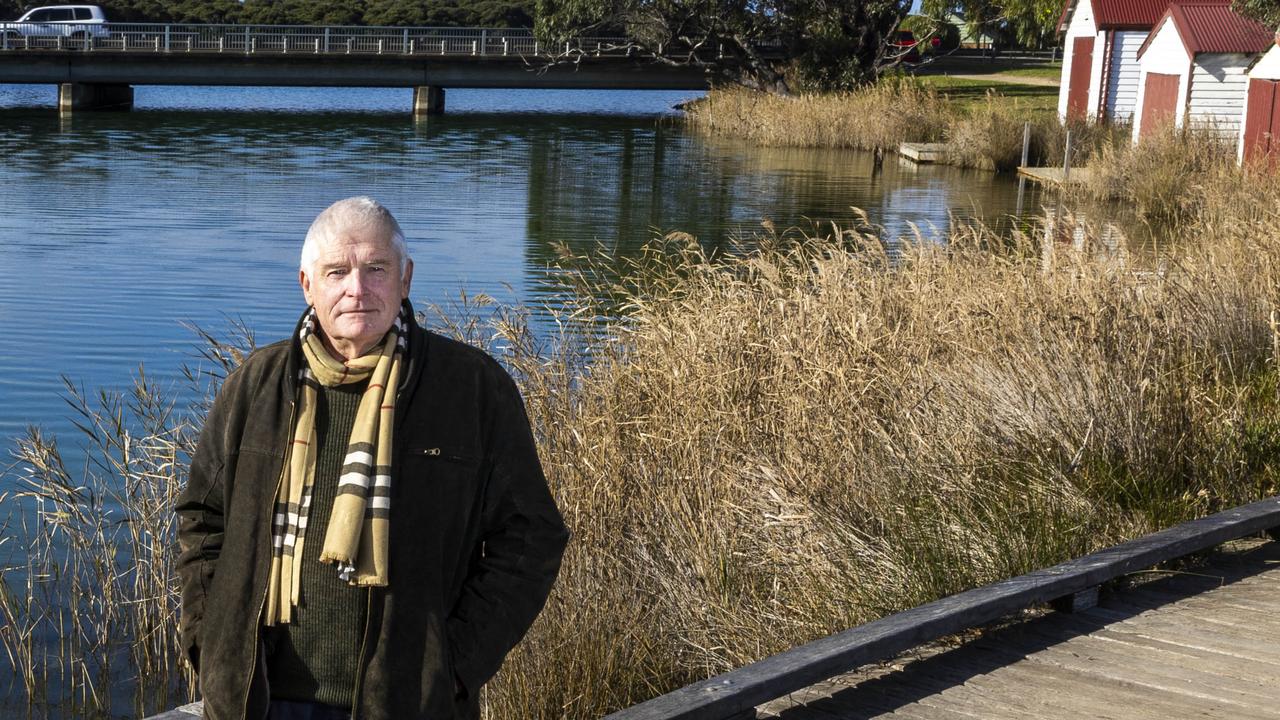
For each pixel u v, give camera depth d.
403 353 2.51
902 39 54.94
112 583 6.68
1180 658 4.66
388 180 27.88
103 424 9.88
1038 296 8.23
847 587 5.62
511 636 2.59
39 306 14.26
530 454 2.62
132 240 19.14
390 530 2.43
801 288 9.15
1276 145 21.64
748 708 4.09
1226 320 8.58
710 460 6.66
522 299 14.73
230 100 55.22
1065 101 36.56
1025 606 4.93
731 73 47.25
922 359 7.82
